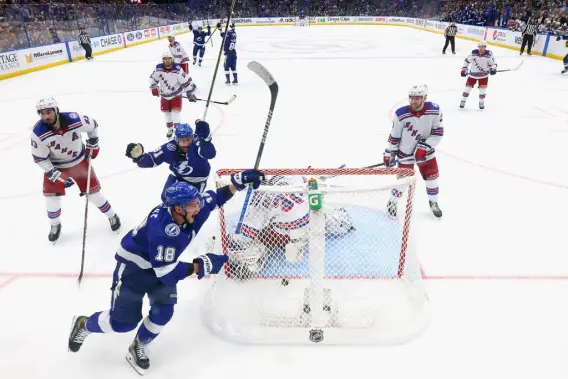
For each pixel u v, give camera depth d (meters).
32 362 2.54
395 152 4.02
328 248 3.22
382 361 2.50
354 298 2.83
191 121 7.66
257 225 3.00
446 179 5.10
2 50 12.36
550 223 4.06
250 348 2.61
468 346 2.61
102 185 5.06
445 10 24.59
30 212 4.45
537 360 2.51
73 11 16.05
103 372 2.47
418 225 4.04
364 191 2.54
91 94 10.09
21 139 6.89
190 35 24.69
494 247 3.67
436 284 3.20
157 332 2.37
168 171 5.43
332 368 2.46
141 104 9.11
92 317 2.40
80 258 3.60
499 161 5.65
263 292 2.94
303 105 8.68
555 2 17.23
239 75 12.20
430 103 3.74
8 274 3.39
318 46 18.56
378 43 19.53
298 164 5.58
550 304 2.98
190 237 2.28
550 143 6.34
